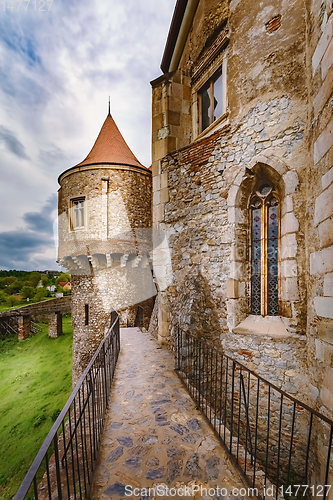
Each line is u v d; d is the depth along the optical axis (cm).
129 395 335
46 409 1007
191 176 452
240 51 380
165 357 488
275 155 338
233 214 379
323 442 243
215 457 221
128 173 1070
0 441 859
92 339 1037
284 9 335
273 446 315
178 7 469
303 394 300
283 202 339
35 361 1549
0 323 2072
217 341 386
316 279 275
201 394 333
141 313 968
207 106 515
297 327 314
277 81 339
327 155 250
